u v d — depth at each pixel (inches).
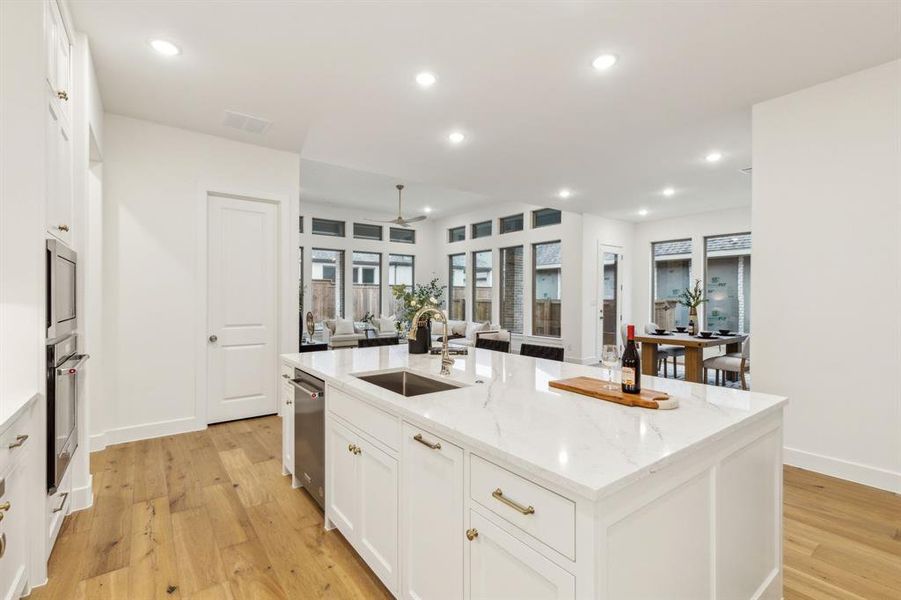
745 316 283.4
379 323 355.3
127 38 98.1
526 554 43.5
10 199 70.1
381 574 68.7
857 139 110.7
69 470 94.3
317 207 355.9
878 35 95.4
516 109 134.4
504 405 63.5
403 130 151.8
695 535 49.9
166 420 145.9
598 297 313.6
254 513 95.4
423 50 103.3
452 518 53.8
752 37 97.0
